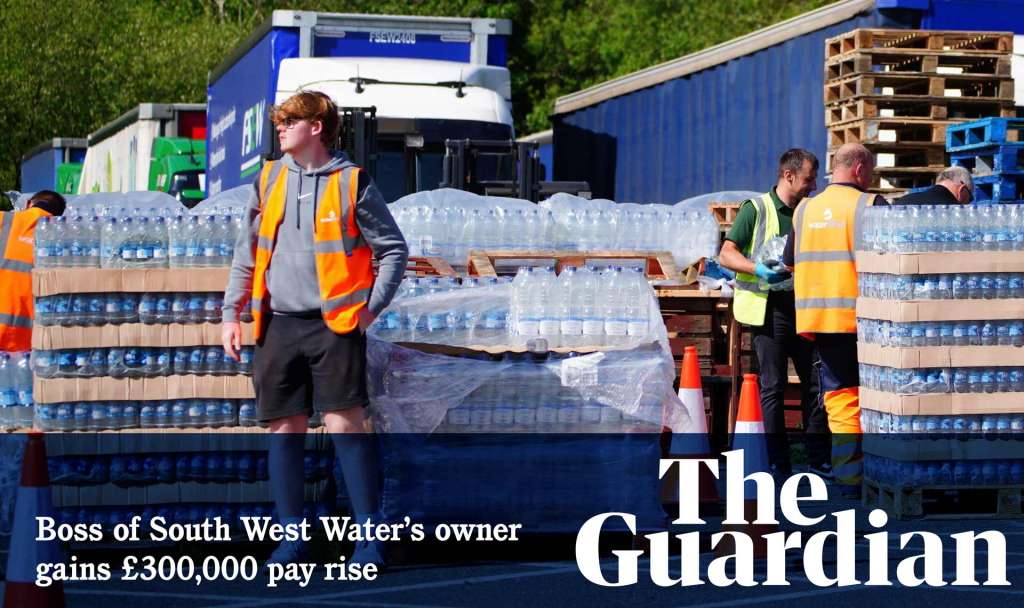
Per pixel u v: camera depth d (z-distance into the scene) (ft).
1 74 128.57
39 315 22.58
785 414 35.47
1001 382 26.43
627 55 141.59
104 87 132.87
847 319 28.40
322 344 21.17
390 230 21.33
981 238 26.30
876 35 42.14
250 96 56.39
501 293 23.63
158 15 149.07
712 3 136.98
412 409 22.81
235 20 153.79
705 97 54.39
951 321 26.25
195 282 22.70
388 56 53.78
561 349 23.31
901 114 43.29
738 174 51.42
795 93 47.16
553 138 73.00
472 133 50.49
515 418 23.03
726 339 34.58
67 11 131.13
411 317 23.40
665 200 58.08
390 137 49.70
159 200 46.96
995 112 42.63
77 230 22.62
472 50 54.60
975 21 43.57
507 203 36.55
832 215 28.32
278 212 21.27
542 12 151.02
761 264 30.37
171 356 22.82
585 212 34.45
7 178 130.82
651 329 23.72
